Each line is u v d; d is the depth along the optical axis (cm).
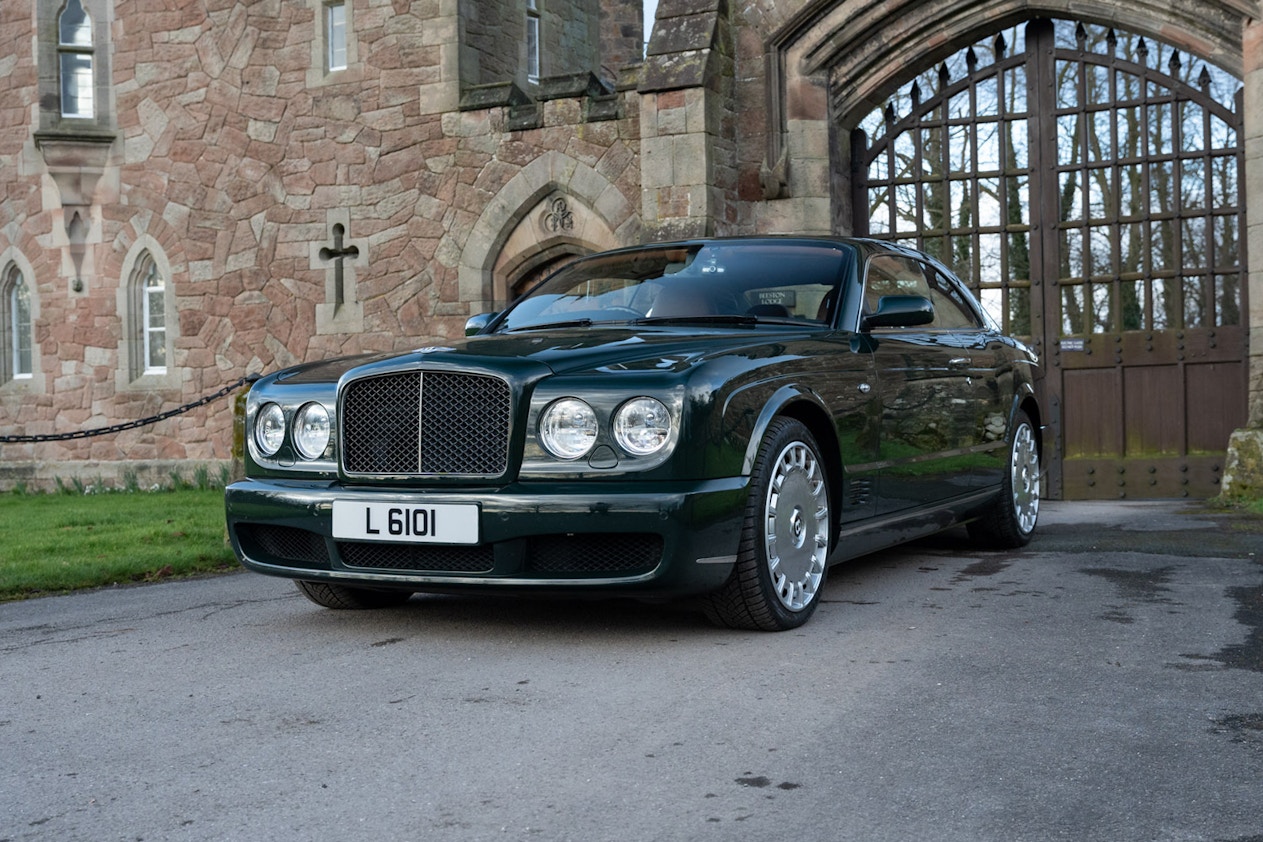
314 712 312
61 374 1584
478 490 375
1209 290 1002
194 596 538
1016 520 617
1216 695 312
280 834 225
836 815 228
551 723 294
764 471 388
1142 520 769
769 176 1121
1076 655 360
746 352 402
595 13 1731
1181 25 982
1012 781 246
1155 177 1023
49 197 1577
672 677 339
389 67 1360
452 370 379
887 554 609
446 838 220
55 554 711
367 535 386
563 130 1260
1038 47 1068
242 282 1459
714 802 236
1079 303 1052
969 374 566
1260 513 792
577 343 407
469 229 1319
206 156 1480
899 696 314
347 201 1392
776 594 397
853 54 1118
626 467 364
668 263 517
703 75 1073
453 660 369
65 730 302
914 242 1134
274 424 422
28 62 1588
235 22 1458
